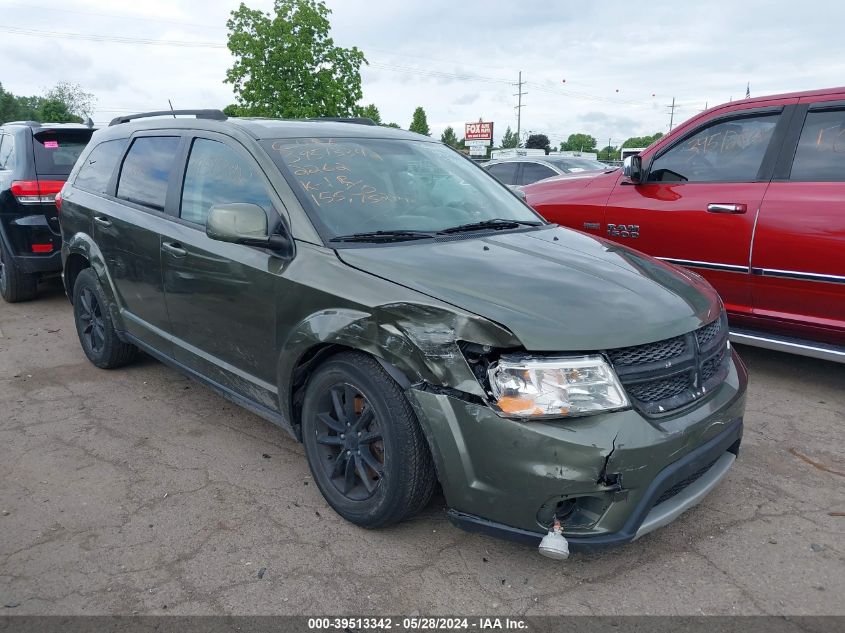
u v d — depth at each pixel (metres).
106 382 4.57
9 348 5.37
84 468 3.36
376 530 2.81
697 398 2.56
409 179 3.53
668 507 2.47
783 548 2.70
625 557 2.65
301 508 2.99
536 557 2.64
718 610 2.35
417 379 2.43
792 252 4.16
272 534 2.79
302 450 3.57
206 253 3.36
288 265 2.93
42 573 2.54
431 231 3.18
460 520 2.43
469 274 2.64
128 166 4.31
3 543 2.73
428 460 2.54
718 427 2.56
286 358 2.91
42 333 5.82
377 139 3.78
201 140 3.71
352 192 3.22
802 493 3.12
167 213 3.78
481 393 2.30
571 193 5.61
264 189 3.19
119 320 4.35
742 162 4.57
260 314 3.08
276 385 3.10
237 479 3.25
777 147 4.38
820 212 4.04
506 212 3.70
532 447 2.23
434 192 3.53
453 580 2.51
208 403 4.21
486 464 2.31
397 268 2.68
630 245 5.13
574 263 2.90
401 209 3.27
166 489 3.16
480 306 2.39
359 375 2.62
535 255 2.97
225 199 3.40
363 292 2.62
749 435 3.73
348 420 2.79
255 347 3.17
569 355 2.30
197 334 3.60
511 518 2.32
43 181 6.42
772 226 4.25
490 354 2.35
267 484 3.21
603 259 3.05
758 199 4.35
